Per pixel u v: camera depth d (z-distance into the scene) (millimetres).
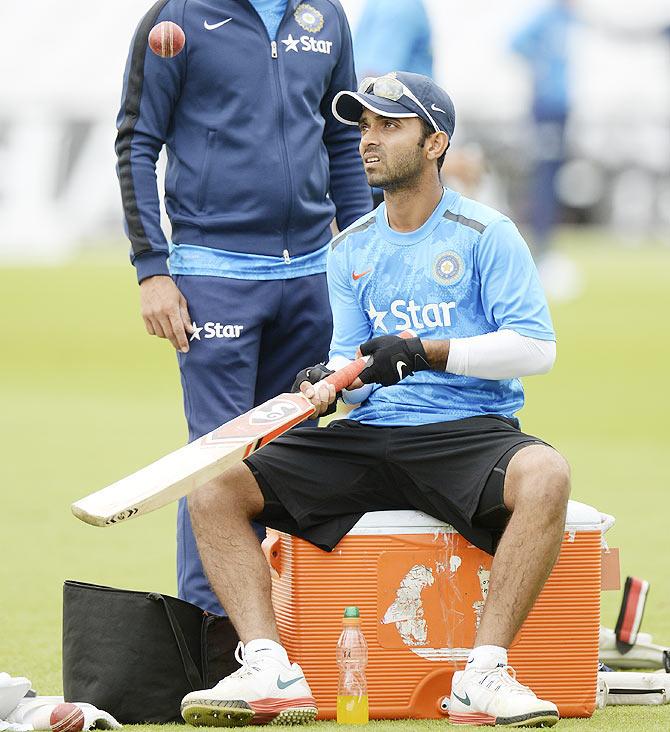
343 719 15680
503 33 106625
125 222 19641
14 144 112562
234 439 15930
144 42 19469
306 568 16016
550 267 77125
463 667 16094
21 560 26141
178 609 16125
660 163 116938
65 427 42781
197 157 19656
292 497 16125
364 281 17219
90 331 67000
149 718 15859
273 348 20375
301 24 20031
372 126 16859
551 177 76250
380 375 16312
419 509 16359
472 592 16188
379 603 16078
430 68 25172
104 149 112688
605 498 32062
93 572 25094
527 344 16344
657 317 69750
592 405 47938
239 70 19547
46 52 112688
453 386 16781
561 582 16219
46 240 111188
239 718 15180
